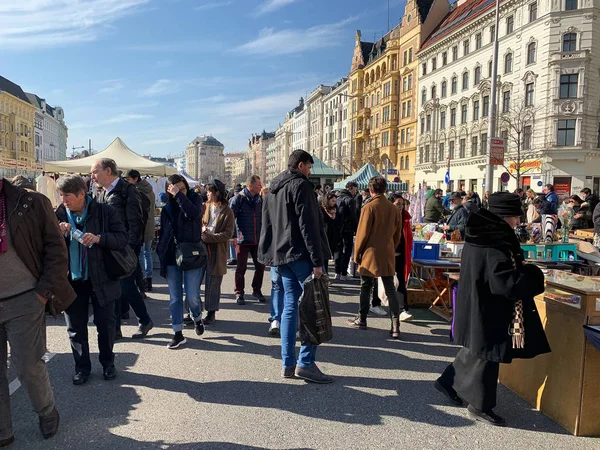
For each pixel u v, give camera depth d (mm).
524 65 32656
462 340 3559
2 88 75750
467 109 40000
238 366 4676
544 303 3736
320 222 4500
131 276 5410
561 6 29734
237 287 7543
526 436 3354
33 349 3113
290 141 116875
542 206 12312
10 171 22281
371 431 3395
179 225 5188
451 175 42531
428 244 6902
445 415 3668
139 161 13133
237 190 15195
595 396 3328
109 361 4332
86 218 4027
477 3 41094
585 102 29625
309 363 4301
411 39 50344
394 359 4965
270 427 3430
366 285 6020
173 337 5484
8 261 3023
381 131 56938
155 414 3615
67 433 3320
